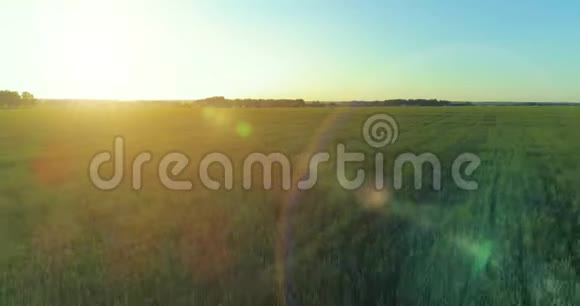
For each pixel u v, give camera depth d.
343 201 8.85
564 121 45.16
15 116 63.75
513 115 57.62
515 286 4.23
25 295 4.32
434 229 6.25
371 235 6.16
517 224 6.39
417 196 9.18
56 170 15.77
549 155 17.50
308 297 4.09
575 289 4.09
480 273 4.54
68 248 6.05
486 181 11.22
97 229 7.18
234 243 5.93
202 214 7.98
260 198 9.39
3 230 7.32
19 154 21.11
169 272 4.80
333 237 6.12
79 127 42.06
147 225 7.27
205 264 5.05
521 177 11.82
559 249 5.32
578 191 9.45
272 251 5.52
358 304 4.00
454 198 8.95
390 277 4.47
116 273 4.91
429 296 4.07
